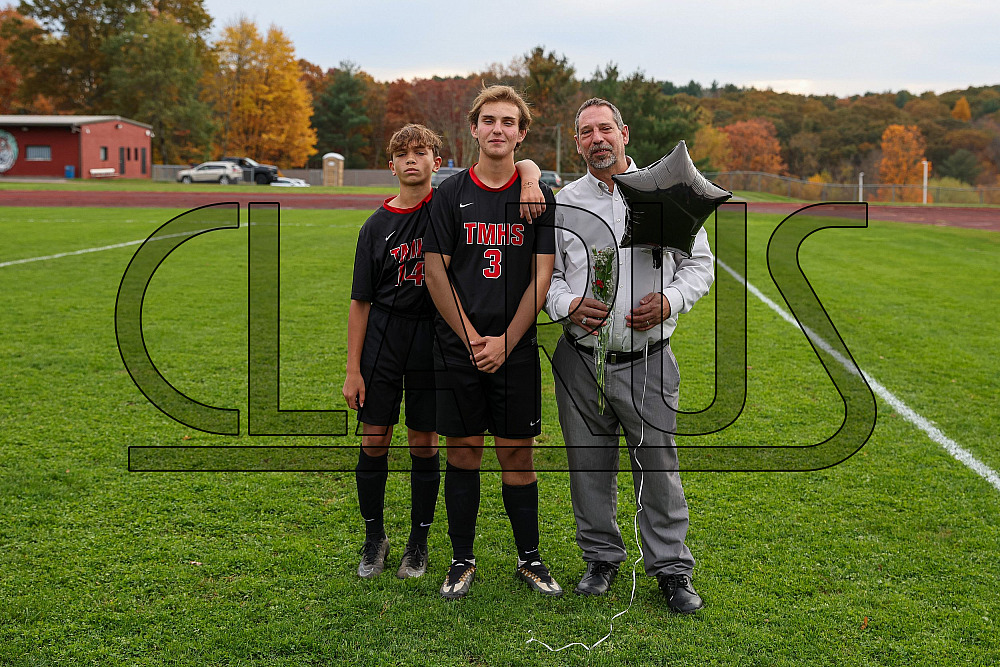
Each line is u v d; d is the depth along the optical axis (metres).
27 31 55.59
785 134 81.25
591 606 3.19
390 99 75.94
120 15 57.50
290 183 45.00
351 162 70.31
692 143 44.88
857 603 3.22
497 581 3.38
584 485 3.32
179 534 3.79
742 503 4.21
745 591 3.32
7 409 5.59
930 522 3.98
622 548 3.39
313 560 3.56
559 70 54.56
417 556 3.45
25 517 3.92
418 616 3.09
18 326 8.11
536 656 2.84
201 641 2.91
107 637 2.93
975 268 13.52
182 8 60.44
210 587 3.31
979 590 3.32
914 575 3.46
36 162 42.75
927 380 6.62
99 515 3.97
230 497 4.23
